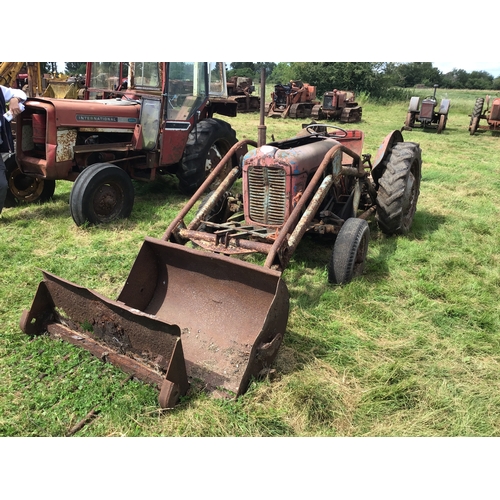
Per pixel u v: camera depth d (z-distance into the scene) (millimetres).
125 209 5941
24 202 6578
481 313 3801
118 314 2861
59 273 4441
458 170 9336
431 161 10234
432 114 15758
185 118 6855
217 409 2682
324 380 2959
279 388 2863
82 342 3131
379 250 4953
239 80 21641
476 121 15172
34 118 5633
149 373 2814
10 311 3699
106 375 2918
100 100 6355
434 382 2988
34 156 5969
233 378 2904
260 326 3197
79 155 6031
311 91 20312
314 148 4387
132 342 2900
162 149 6570
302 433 2578
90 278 4383
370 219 5914
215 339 3232
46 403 2717
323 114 19047
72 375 2914
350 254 4016
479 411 2729
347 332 3510
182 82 6680
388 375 3008
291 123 17312
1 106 5172
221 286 3402
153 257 3580
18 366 3025
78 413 2662
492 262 4762
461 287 4195
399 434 2584
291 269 4516
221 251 3609
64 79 15289
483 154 11469
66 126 5602
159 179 8164
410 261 4719
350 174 4605
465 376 3057
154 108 6348
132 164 6695
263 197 4176
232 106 8180
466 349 3357
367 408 2748
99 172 5547
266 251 3465
